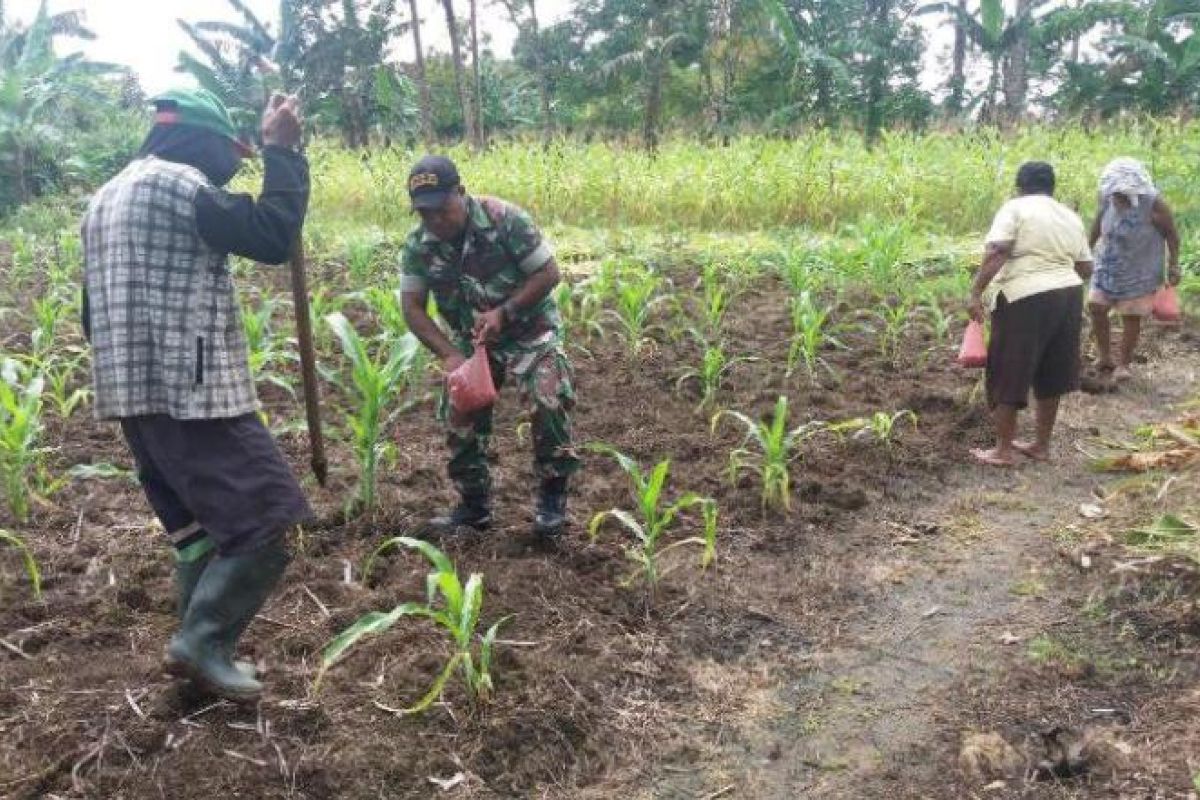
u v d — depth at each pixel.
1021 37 22.73
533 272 3.81
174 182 2.76
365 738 2.98
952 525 4.59
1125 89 22.42
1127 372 6.64
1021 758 3.01
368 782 2.84
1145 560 3.96
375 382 4.20
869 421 5.13
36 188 20.08
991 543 4.42
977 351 5.09
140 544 4.17
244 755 2.90
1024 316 4.96
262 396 6.10
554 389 3.95
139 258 2.72
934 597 3.99
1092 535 4.39
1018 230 4.98
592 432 5.55
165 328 2.73
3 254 12.13
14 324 7.97
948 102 27.47
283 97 2.93
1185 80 21.88
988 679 3.43
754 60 24.31
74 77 26.28
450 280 3.87
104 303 2.75
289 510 2.87
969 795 2.89
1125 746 3.02
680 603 3.86
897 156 12.96
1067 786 2.89
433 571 3.93
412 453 5.22
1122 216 6.29
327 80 25.20
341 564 4.00
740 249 10.40
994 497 4.87
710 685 3.42
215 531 2.80
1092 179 12.07
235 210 2.77
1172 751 2.96
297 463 5.05
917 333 7.41
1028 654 3.54
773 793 2.95
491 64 35.44
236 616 2.88
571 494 4.77
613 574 4.02
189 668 2.87
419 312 3.96
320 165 15.30
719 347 6.10
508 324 3.88
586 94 29.23
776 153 13.30
